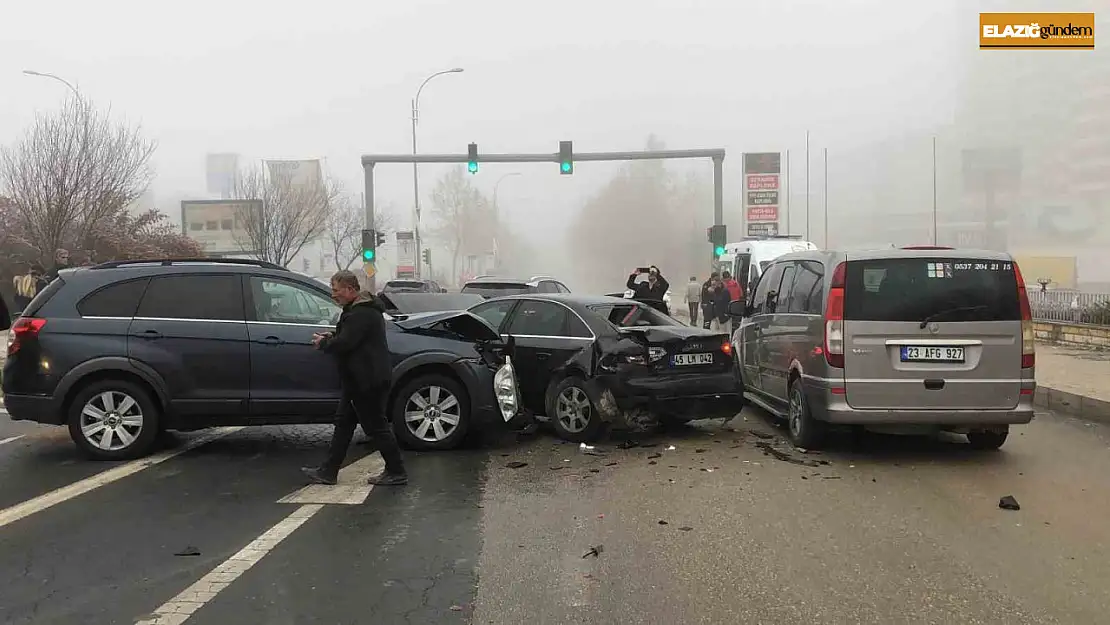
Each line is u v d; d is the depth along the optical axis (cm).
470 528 584
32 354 770
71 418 783
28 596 462
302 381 798
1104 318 1689
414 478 724
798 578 488
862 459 798
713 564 511
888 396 759
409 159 2683
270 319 806
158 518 607
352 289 678
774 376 927
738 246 2514
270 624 425
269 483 708
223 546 546
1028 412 760
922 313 759
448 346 829
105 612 439
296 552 534
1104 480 718
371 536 566
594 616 435
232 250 4531
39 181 2208
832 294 771
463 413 830
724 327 2336
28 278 1917
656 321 924
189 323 791
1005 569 502
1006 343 760
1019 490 685
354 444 880
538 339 912
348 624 425
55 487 694
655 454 822
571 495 669
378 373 682
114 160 2339
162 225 3712
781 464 778
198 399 786
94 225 2338
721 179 2716
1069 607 446
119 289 795
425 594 465
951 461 790
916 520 601
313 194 3969
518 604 451
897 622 427
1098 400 1016
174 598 459
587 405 863
